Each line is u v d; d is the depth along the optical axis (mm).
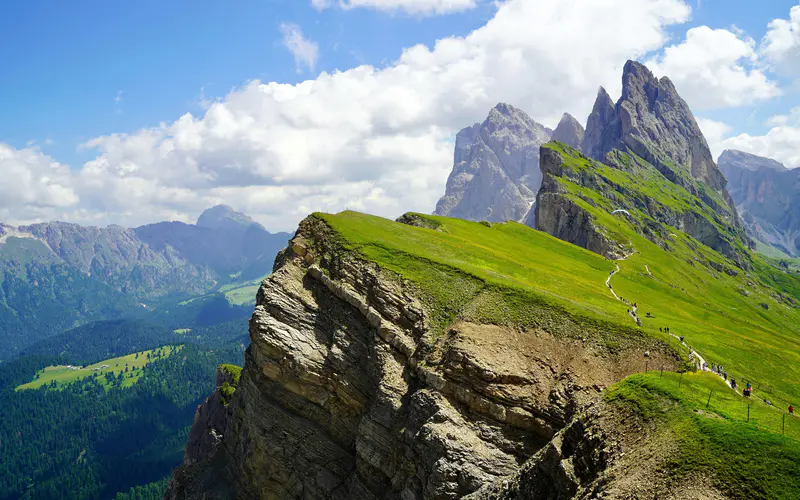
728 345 91875
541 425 64875
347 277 89938
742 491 39438
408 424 69875
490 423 66375
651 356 72000
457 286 87875
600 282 132375
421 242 109875
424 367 73562
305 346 85062
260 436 83875
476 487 60281
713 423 46219
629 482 43906
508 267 109938
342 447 80375
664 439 46406
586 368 71312
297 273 94875
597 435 51094
